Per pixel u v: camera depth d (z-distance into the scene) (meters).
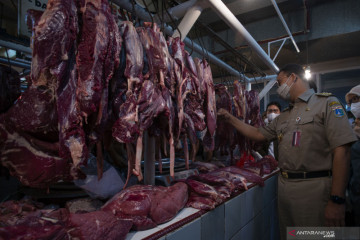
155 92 1.38
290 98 2.09
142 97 1.30
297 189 1.83
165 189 1.61
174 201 1.43
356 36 5.18
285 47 5.83
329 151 1.78
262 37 6.18
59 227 0.94
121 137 1.21
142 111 1.30
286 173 1.94
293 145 1.87
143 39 1.44
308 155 1.80
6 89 1.58
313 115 1.82
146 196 1.35
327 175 1.77
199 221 1.51
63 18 0.96
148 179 1.80
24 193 1.79
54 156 1.26
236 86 2.67
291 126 1.94
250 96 3.02
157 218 1.29
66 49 0.99
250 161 3.68
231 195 2.01
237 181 2.16
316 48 5.84
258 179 2.51
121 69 1.30
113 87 1.30
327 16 5.35
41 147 1.27
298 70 2.04
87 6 1.11
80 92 1.06
